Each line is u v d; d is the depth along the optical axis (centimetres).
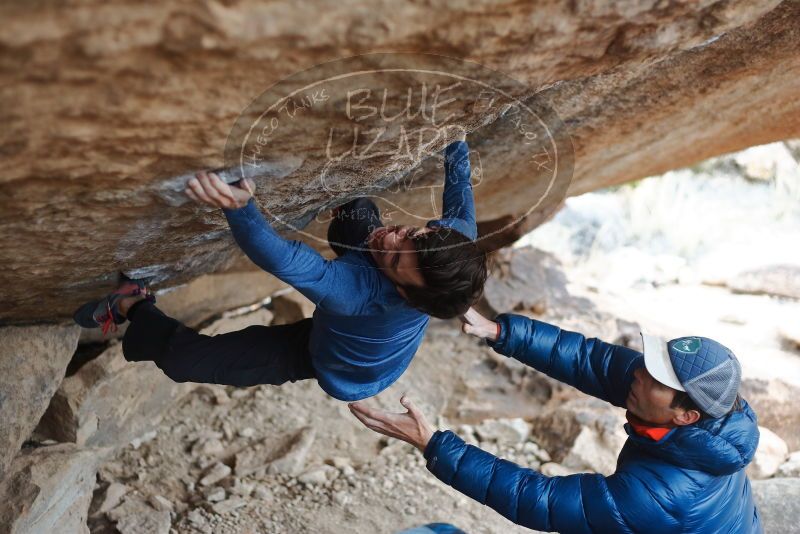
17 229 203
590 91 295
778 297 723
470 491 266
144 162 177
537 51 178
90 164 170
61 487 333
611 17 175
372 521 416
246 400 496
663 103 345
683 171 886
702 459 255
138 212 213
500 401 530
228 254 355
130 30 127
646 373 264
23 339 322
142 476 426
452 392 534
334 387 263
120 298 295
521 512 261
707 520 260
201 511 405
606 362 287
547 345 291
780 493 423
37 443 387
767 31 279
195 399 491
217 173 194
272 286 504
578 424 489
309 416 493
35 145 154
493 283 614
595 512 255
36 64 128
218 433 470
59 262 245
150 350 290
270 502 420
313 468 451
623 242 826
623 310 642
